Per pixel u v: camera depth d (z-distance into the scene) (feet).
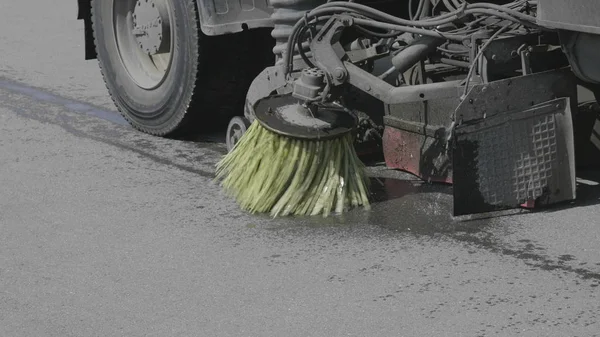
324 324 18.60
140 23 29.81
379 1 27.89
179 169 27.32
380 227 22.84
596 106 24.84
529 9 23.17
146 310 19.38
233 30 27.02
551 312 18.76
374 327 18.42
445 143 24.93
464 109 22.40
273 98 24.66
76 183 26.37
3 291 20.35
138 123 30.78
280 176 23.73
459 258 21.07
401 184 25.50
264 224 23.24
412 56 24.26
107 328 18.76
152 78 30.50
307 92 23.48
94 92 35.63
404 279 20.21
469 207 22.77
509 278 20.11
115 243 22.47
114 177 26.78
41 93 35.53
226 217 23.73
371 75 23.73
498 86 22.54
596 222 22.67
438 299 19.36
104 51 31.37
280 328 18.52
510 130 22.84
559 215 23.12
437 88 23.21
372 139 27.09
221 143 29.68
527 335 17.99
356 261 21.12
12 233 23.20
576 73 22.76
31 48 41.93
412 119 25.89
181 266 21.20
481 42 23.21
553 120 23.12
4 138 30.37
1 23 46.24
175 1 28.53
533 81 22.84
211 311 19.22
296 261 21.21
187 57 28.55
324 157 23.73
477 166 22.67
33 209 24.63
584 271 20.34
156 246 22.24
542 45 23.41
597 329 18.13
